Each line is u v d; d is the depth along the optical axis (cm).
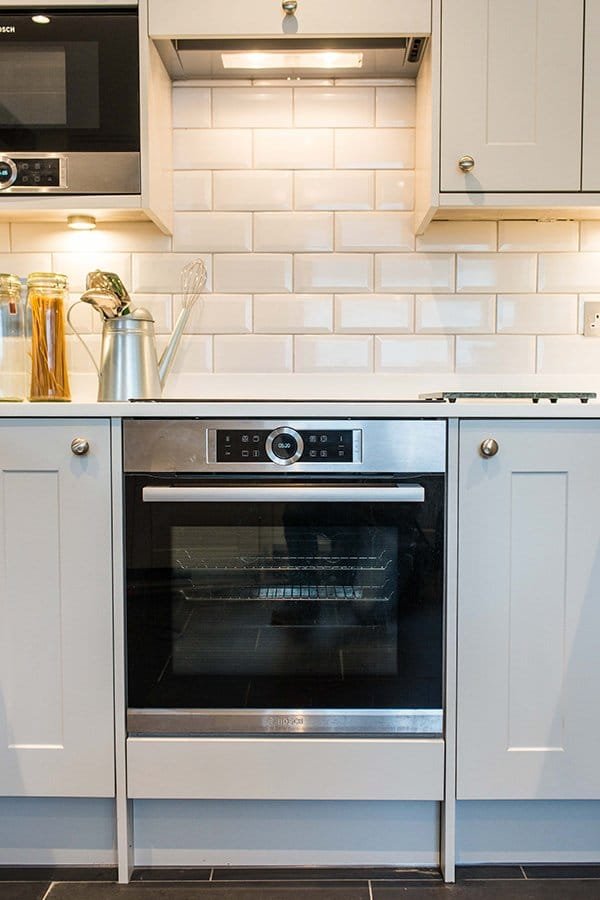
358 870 147
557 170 160
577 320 192
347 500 137
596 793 141
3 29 162
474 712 141
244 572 142
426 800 145
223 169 190
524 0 158
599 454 139
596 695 140
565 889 141
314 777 141
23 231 191
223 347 192
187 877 145
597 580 140
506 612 140
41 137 163
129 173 163
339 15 158
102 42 162
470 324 192
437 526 140
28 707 142
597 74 159
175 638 142
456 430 139
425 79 170
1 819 148
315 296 192
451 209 171
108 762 142
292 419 140
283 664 142
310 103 189
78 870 147
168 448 139
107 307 172
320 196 190
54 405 138
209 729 142
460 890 140
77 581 141
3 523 140
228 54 171
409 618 141
